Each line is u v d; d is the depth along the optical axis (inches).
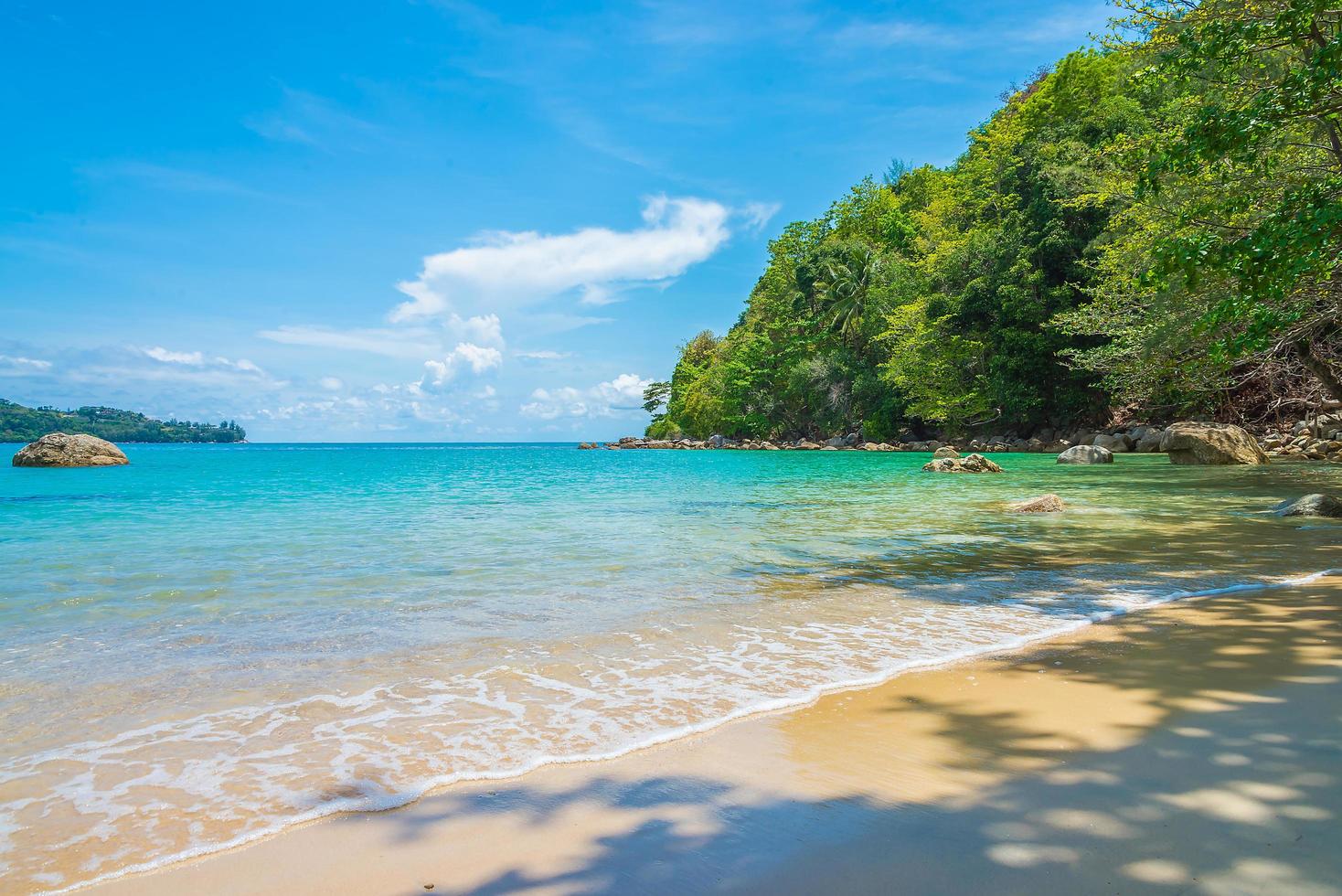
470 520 471.5
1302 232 296.8
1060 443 1669.5
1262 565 283.0
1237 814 89.2
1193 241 336.8
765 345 2925.7
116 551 340.2
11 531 414.6
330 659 173.8
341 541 374.6
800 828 92.0
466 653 179.3
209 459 1946.4
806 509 533.6
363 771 113.7
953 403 1823.3
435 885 82.0
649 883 80.6
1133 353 798.5
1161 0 629.6
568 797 103.7
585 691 151.6
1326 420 1230.9
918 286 2087.8
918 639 190.5
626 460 1879.9
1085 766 106.3
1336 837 82.6
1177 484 701.9
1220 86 526.9
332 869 85.9
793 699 145.1
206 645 185.9
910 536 388.2
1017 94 2452.0
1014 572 283.1
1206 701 132.3
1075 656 169.9
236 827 96.3
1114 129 1497.3
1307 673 147.3
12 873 85.6
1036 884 76.2
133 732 129.4
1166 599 228.7
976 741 119.9
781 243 2997.0
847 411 2388.0
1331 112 365.7
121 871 86.2
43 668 165.5
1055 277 1600.6
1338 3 368.8
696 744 122.9
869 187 2847.0
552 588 257.3
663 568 297.7
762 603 234.4
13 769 114.2
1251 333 333.1
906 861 82.6
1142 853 81.2
